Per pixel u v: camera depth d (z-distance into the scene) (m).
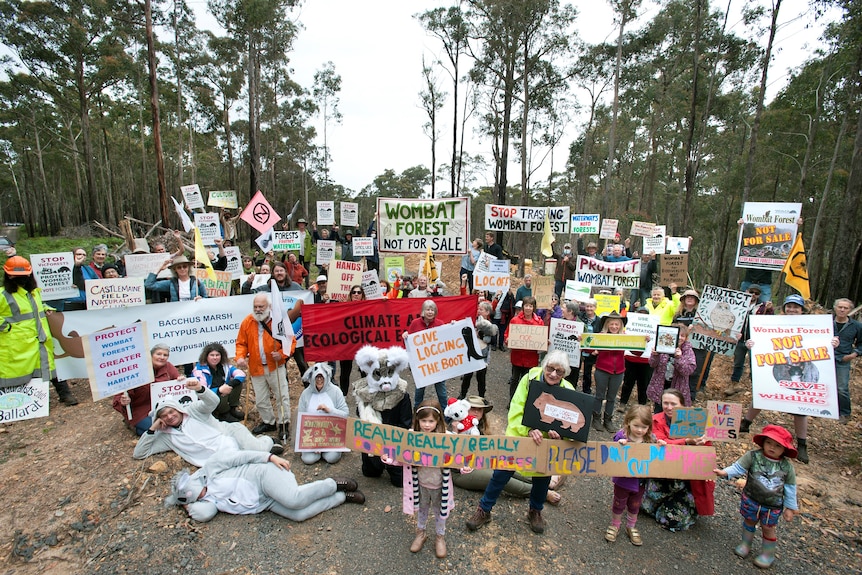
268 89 40.12
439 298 7.07
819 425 6.77
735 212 32.75
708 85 25.67
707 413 4.44
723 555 4.26
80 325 6.87
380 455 4.22
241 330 5.86
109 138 48.47
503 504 4.95
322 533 4.40
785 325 5.74
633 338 6.30
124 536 4.29
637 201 43.84
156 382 5.40
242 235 40.09
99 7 27.23
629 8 22.00
